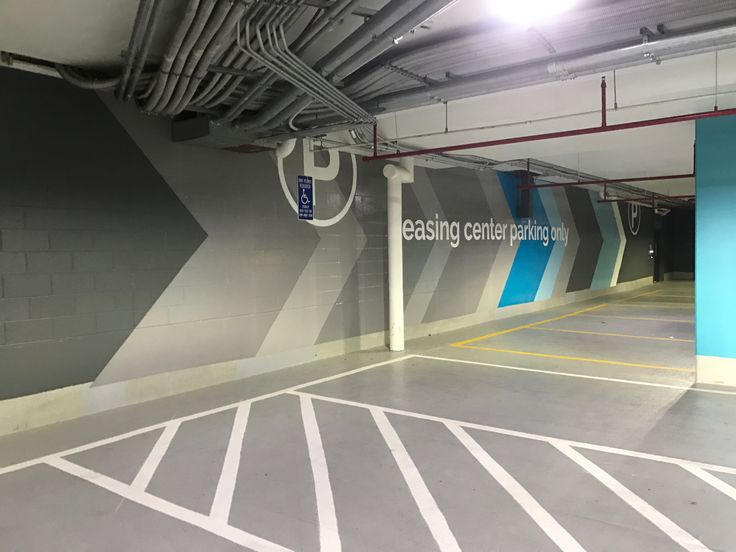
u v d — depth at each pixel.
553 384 5.79
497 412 4.82
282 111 4.82
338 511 3.04
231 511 3.05
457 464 3.67
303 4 3.12
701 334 5.75
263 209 6.44
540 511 3.00
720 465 3.58
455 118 6.29
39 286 4.55
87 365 4.87
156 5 3.14
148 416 4.81
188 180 5.65
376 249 8.18
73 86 4.75
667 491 3.22
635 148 8.21
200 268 5.77
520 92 5.48
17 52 4.24
